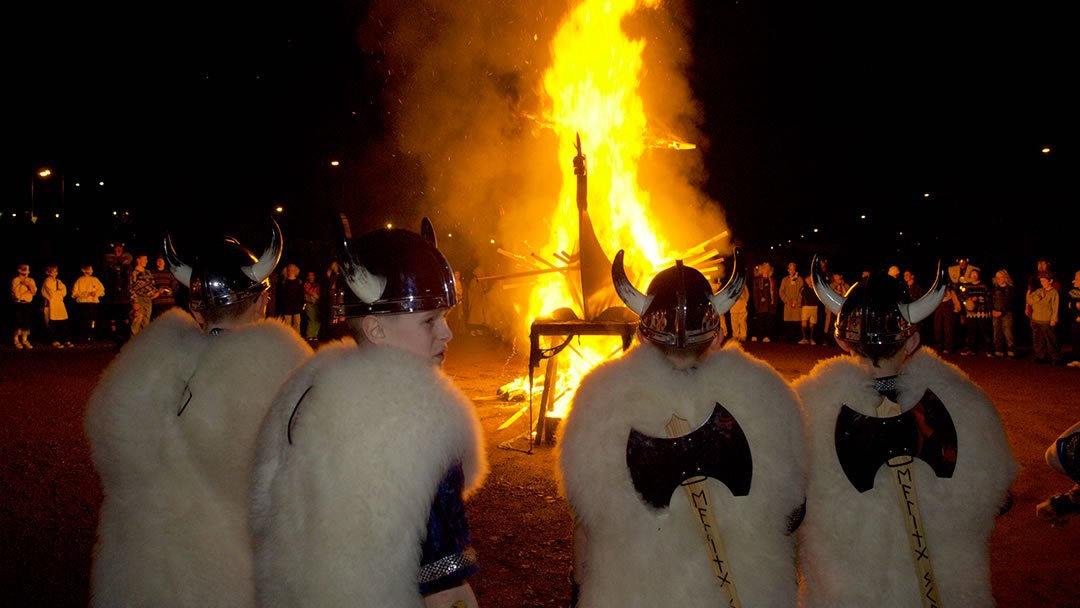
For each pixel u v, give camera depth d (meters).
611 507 1.92
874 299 2.21
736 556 1.89
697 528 1.90
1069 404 8.97
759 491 1.91
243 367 2.40
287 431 1.76
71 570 4.28
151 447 2.35
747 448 1.92
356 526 1.55
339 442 1.61
